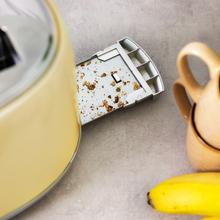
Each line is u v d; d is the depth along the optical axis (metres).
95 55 0.91
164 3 0.99
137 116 0.89
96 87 0.89
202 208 0.77
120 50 0.91
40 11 0.68
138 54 0.92
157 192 0.79
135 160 0.86
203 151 0.79
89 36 0.96
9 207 0.77
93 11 0.98
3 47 0.67
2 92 0.66
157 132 0.88
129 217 0.83
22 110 0.66
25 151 0.71
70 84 0.72
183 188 0.77
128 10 0.98
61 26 0.68
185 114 0.82
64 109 0.72
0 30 0.68
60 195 0.84
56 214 0.83
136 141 0.87
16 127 0.67
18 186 0.75
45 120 0.70
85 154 0.87
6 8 0.69
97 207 0.83
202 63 0.93
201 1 0.99
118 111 0.89
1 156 0.69
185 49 0.73
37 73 0.67
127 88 0.88
